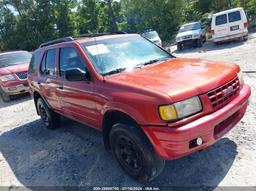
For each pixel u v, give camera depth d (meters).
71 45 4.59
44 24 37.91
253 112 5.02
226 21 15.84
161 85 3.21
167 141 2.99
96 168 4.12
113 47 4.42
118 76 3.81
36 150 5.24
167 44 28.27
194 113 3.06
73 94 4.49
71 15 38.44
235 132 4.41
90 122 4.39
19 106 9.27
